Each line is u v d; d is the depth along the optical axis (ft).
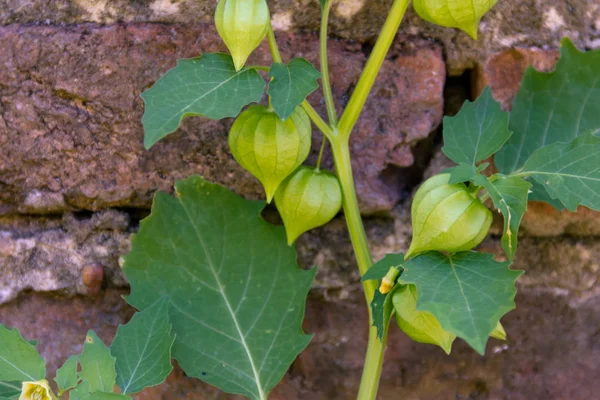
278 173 1.77
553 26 1.95
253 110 1.76
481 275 1.68
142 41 1.90
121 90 1.91
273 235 1.93
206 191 1.92
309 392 2.03
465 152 1.82
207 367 1.90
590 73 1.88
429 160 1.96
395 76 1.93
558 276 1.99
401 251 1.97
